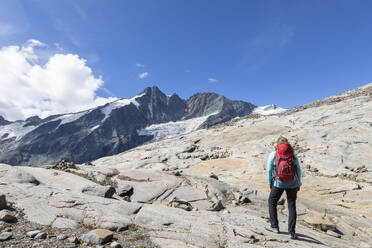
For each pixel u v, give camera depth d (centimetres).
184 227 405
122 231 386
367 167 1073
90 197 482
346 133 1480
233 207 585
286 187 388
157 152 1839
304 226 509
